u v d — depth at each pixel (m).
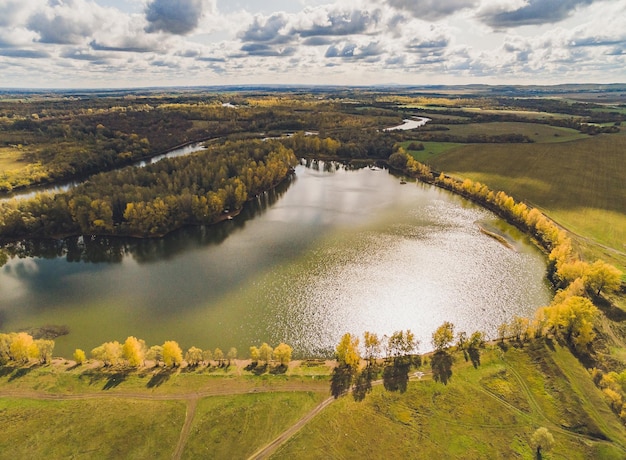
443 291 102.31
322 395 66.75
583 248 113.69
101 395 66.56
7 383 69.00
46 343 75.31
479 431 59.94
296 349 82.56
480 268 113.31
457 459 55.97
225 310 95.44
